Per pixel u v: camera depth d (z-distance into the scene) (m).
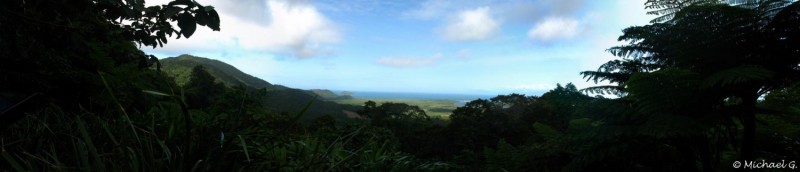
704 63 2.18
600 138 2.08
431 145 27.16
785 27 1.90
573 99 2.32
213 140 1.41
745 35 2.00
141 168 1.27
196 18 1.49
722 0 2.25
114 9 1.73
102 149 1.37
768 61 2.00
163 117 2.22
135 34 1.87
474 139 26.55
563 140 2.57
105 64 2.33
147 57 2.21
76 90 2.03
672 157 2.10
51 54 1.73
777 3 1.97
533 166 2.72
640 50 2.43
